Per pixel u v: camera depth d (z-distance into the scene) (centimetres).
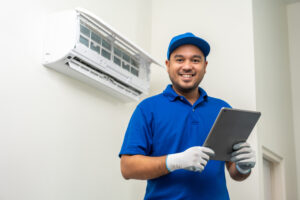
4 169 197
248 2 320
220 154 147
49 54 228
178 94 169
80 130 250
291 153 424
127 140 156
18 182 203
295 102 459
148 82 296
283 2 488
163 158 142
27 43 220
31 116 216
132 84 277
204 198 145
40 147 219
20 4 219
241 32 315
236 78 303
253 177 273
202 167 135
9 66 207
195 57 164
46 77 229
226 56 313
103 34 266
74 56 226
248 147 146
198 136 155
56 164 228
